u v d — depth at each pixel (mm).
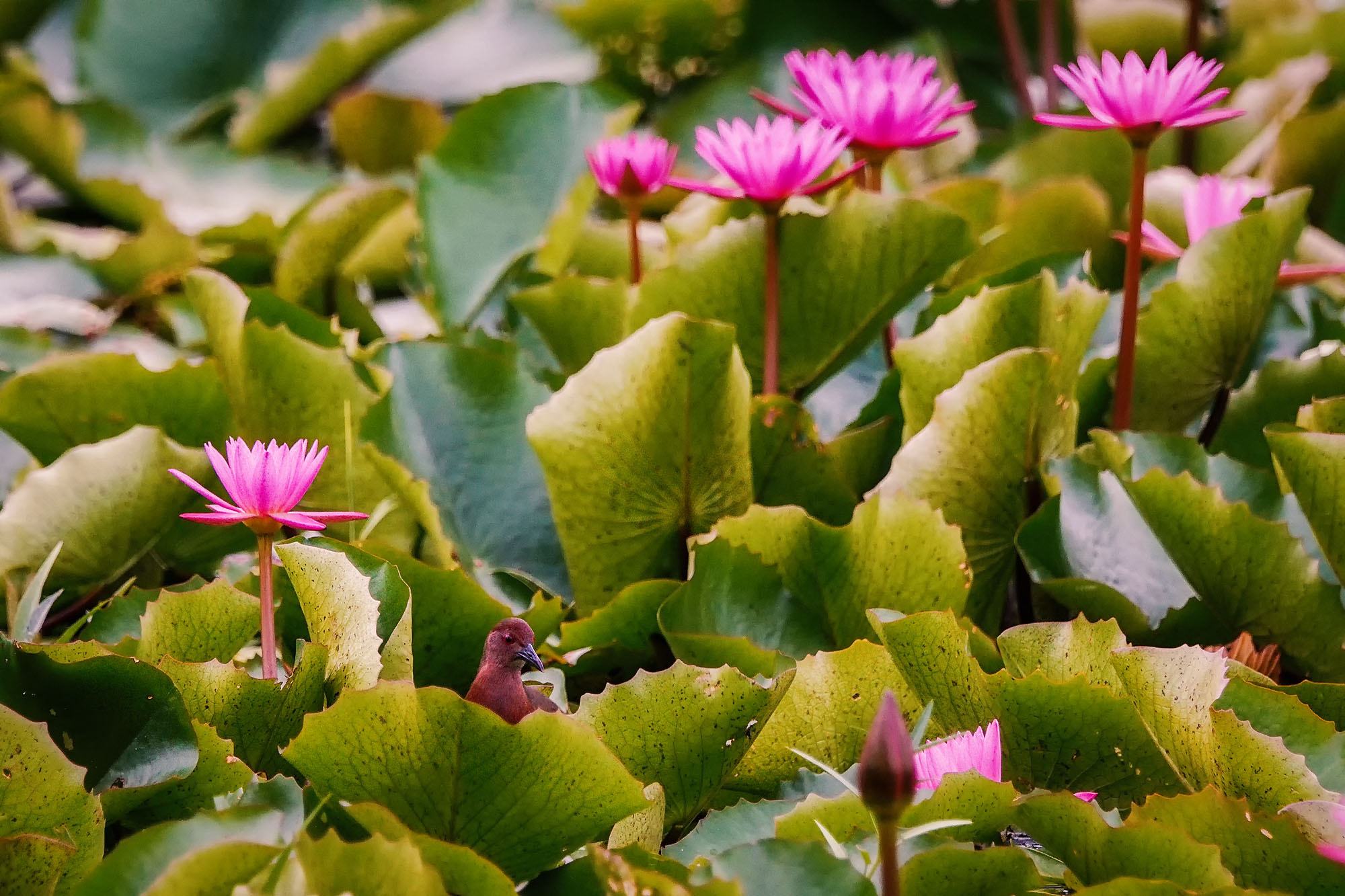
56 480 4117
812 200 4473
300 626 4031
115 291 4793
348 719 3746
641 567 4156
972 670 3871
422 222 4570
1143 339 4219
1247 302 4207
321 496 4227
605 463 4105
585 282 4297
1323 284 4590
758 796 3955
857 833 3777
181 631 3932
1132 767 3881
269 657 3871
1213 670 3809
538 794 3764
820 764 3760
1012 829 3863
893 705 3543
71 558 4145
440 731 3746
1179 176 4613
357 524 4172
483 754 3750
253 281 4809
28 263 4777
